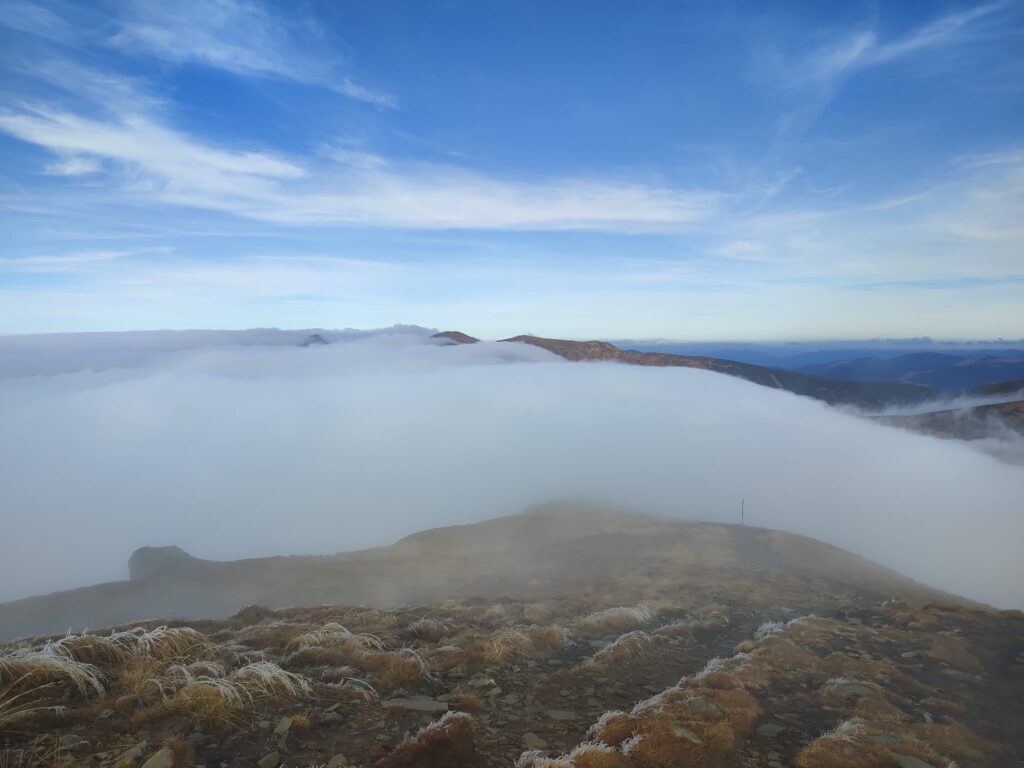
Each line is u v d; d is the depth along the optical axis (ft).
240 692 26.00
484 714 29.55
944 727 30.27
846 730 28.71
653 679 37.68
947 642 46.62
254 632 42.11
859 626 53.11
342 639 38.83
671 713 29.04
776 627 53.83
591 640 50.14
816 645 46.01
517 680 35.55
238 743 22.43
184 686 25.71
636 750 25.34
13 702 22.30
